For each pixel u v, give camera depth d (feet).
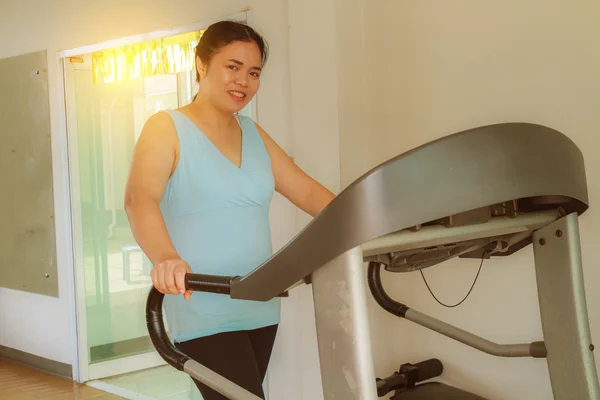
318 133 9.27
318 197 6.21
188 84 12.57
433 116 8.52
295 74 9.51
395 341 9.09
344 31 9.05
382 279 9.21
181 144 5.50
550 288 4.44
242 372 5.26
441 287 8.54
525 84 7.55
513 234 4.59
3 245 15.97
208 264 5.55
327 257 3.31
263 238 5.84
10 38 15.40
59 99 14.21
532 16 7.43
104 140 13.97
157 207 5.17
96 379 14.23
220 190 5.58
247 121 6.12
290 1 9.50
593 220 7.02
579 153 3.80
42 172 14.80
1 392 13.64
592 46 6.95
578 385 4.36
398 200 3.15
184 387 13.09
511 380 7.86
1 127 15.76
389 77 9.00
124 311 13.94
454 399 6.89
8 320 16.07
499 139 3.38
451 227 3.72
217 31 5.78
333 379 3.39
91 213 14.26
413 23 8.65
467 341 5.89
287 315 10.04
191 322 5.43
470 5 8.01
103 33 13.32
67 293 14.42
